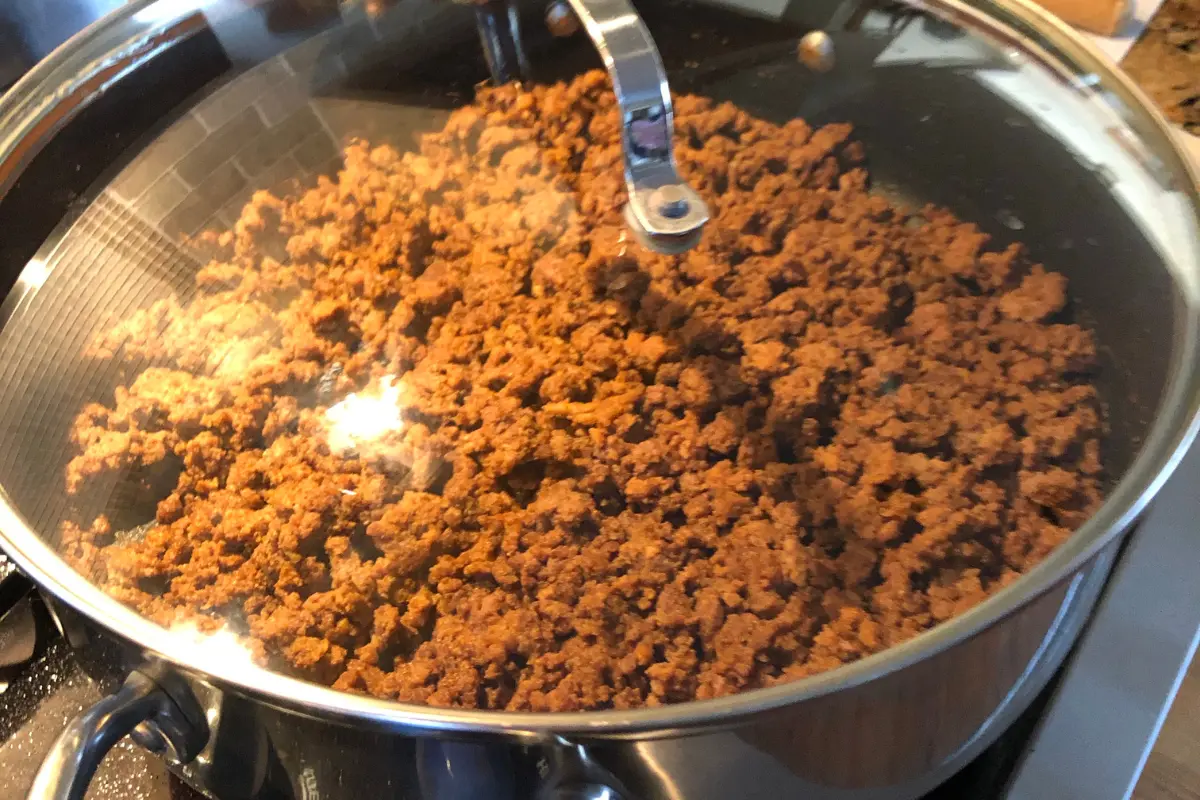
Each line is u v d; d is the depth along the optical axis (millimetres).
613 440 212
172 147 255
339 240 247
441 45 274
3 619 257
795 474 209
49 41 320
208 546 208
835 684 146
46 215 234
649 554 198
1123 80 224
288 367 228
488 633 192
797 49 268
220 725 182
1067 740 224
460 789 168
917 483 208
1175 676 231
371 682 191
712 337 225
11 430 208
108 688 209
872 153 266
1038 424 210
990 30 244
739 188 260
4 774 236
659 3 273
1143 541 244
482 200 256
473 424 219
